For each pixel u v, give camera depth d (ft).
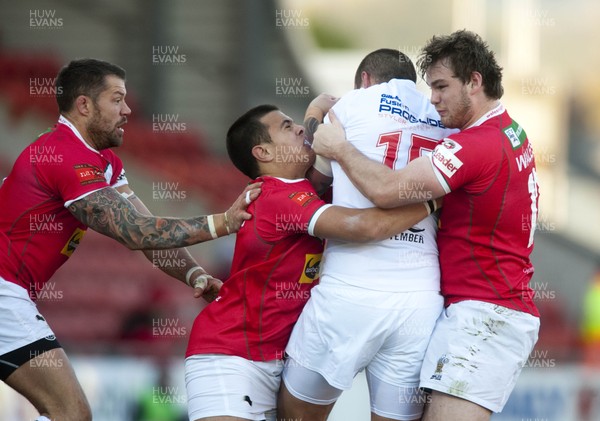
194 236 48.01
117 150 142.82
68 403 50.34
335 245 47.06
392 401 47.21
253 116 48.65
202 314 48.98
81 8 163.53
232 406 46.62
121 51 163.94
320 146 46.91
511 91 191.62
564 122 190.60
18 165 51.03
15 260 50.98
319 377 46.70
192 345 48.24
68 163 49.57
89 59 52.19
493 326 45.91
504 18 196.75
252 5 164.55
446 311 47.11
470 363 45.62
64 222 51.57
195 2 164.25
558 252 156.87
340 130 46.96
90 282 121.90
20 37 162.81
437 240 47.96
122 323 114.52
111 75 51.60
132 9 164.35
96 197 49.21
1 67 148.05
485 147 44.65
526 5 195.52
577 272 155.94
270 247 47.01
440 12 210.18
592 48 196.13
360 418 83.71
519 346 46.47
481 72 45.52
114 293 120.57
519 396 87.66
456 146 44.47
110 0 164.35
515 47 196.13
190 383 47.96
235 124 49.01
